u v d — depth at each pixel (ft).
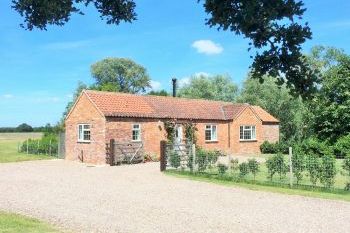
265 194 55.72
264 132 147.95
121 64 265.13
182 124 122.31
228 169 74.28
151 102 121.80
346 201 50.67
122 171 85.92
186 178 72.90
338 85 119.24
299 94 17.67
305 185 61.98
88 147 108.99
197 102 137.59
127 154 106.83
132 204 47.62
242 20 16.98
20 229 34.14
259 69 17.56
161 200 50.60
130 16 22.72
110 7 22.50
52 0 20.15
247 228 36.06
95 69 263.29
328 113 120.78
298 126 169.58
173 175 77.46
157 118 116.16
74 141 112.88
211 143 130.41
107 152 104.53
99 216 40.75
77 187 61.77
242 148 139.54
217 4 17.30
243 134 140.36
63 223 37.47
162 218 39.91
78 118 112.06
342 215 42.24
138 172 83.51
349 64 120.47
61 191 57.62
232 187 62.18
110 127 105.81
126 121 109.09
